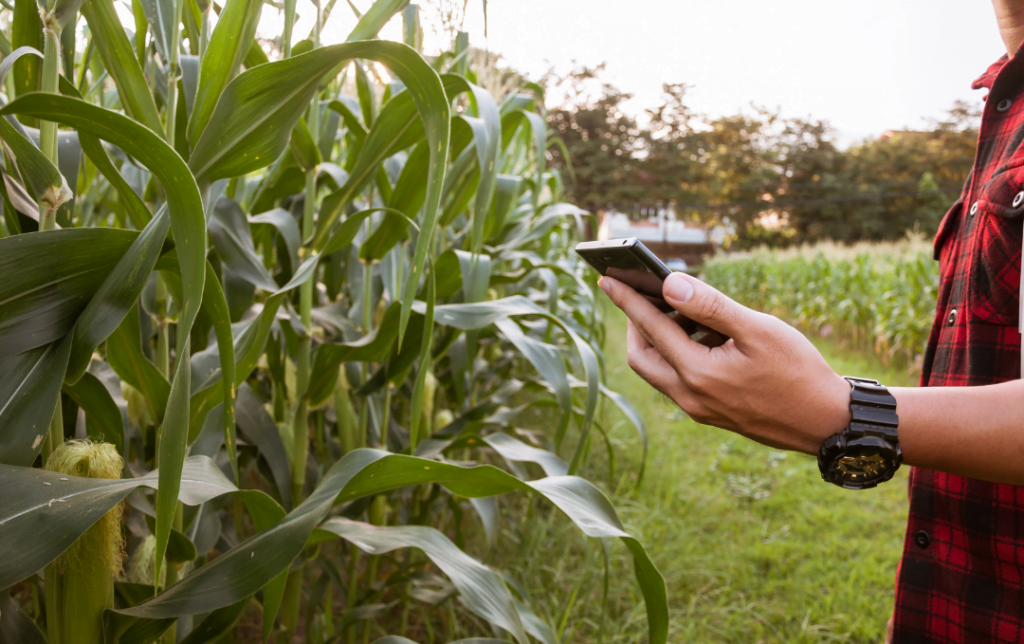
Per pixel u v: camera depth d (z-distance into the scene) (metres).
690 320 0.62
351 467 0.73
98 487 0.52
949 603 0.73
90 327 0.54
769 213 33.72
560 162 34.25
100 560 0.55
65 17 0.54
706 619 1.89
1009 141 0.71
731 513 2.76
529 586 1.93
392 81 1.48
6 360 0.54
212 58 0.65
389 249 1.21
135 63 0.69
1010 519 0.67
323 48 0.58
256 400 1.05
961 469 0.57
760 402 0.57
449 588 1.33
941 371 0.78
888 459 0.56
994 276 0.66
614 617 1.87
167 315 0.94
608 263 0.64
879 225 30.75
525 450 1.24
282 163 1.21
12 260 0.50
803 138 34.31
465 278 1.22
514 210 2.44
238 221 0.96
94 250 0.54
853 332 7.55
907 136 32.34
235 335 1.04
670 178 33.94
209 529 1.01
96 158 0.68
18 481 0.49
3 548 0.45
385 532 0.83
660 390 0.65
